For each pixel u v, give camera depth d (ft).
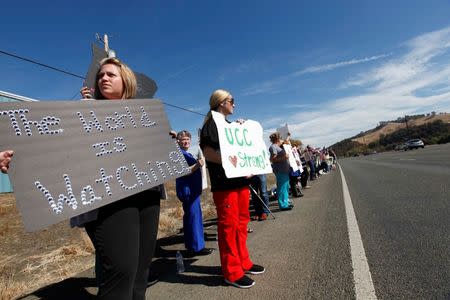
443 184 30.73
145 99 9.20
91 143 7.39
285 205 26.94
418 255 12.32
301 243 15.85
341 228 18.21
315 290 10.17
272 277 11.71
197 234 16.10
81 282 13.39
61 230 26.89
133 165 7.93
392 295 9.27
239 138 12.57
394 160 99.76
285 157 26.09
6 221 30.91
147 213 7.95
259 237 18.02
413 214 19.67
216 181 11.75
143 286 8.08
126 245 7.00
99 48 12.50
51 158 6.62
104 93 8.67
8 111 6.42
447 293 8.94
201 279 12.45
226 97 12.53
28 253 20.75
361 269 11.49
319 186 46.50
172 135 9.48
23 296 12.73
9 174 6.04
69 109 7.35
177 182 16.39
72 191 6.64
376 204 25.05
